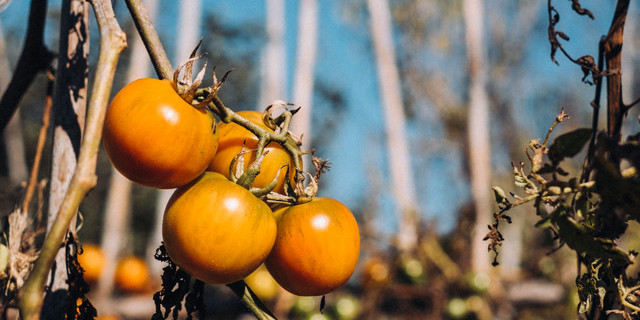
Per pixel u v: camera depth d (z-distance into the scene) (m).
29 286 0.43
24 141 6.33
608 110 0.55
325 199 0.59
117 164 0.53
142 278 3.28
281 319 2.83
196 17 5.30
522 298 3.26
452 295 3.13
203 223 0.52
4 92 0.73
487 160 4.23
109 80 0.45
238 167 0.56
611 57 0.55
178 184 0.54
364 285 3.18
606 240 0.51
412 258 3.24
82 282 0.59
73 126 0.65
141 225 7.57
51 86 0.73
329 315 2.95
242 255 0.53
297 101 4.45
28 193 0.70
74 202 0.44
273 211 0.59
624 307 0.57
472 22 4.54
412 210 3.35
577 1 0.56
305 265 0.57
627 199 0.50
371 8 5.20
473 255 3.29
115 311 2.92
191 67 0.54
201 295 0.56
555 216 0.52
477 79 4.43
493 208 4.34
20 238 0.67
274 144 0.59
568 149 0.52
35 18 0.72
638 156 0.50
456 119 5.93
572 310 3.11
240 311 2.89
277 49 5.84
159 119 0.52
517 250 5.76
